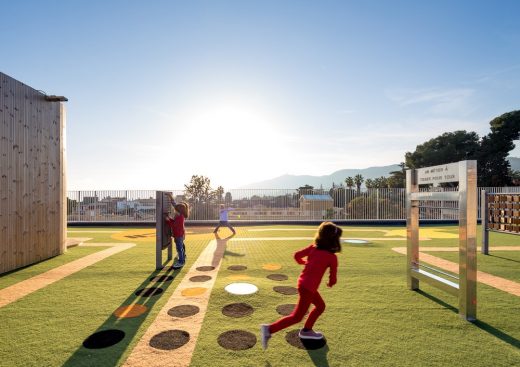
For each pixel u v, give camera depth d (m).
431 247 10.30
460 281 4.38
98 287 5.72
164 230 7.54
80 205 19.78
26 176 7.77
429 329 3.95
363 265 7.53
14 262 7.23
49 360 3.20
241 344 3.53
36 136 8.20
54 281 6.14
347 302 4.91
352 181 65.44
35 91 8.23
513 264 7.88
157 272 6.85
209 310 4.57
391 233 14.69
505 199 9.13
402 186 53.78
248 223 19.75
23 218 7.60
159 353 3.33
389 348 3.46
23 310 4.57
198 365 3.10
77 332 3.84
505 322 4.19
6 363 3.13
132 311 4.53
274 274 6.66
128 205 20.00
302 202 20.30
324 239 3.51
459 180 4.43
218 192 20.05
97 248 10.23
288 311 4.54
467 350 3.43
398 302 4.92
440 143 50.47
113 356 3.27
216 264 7.65
